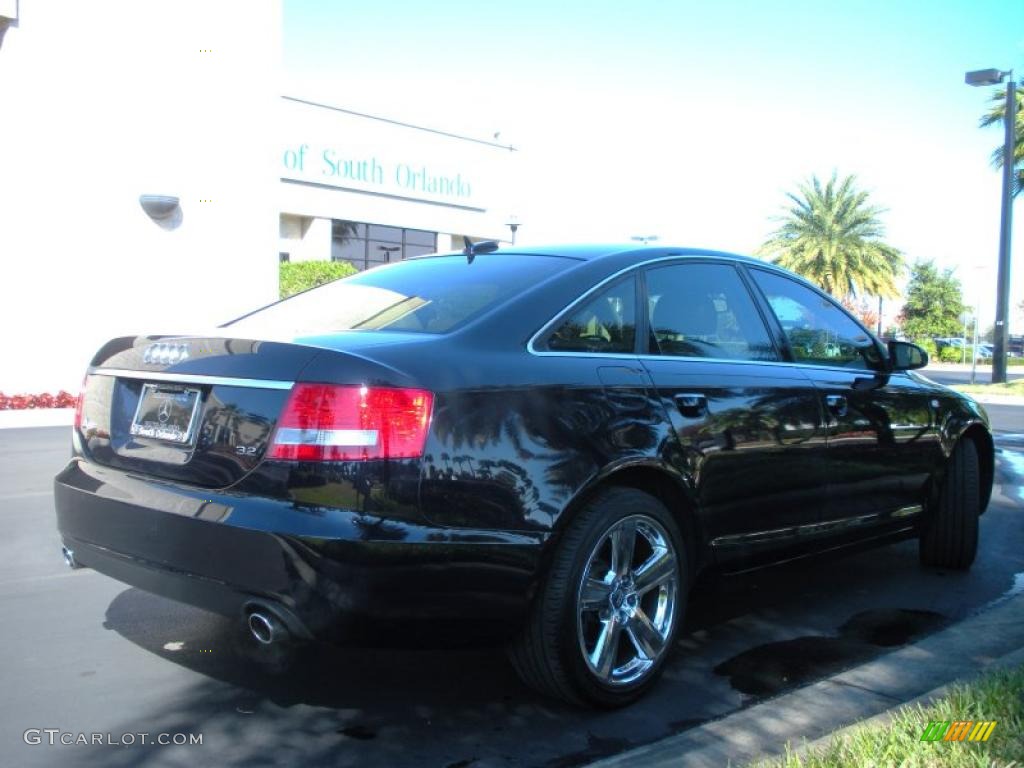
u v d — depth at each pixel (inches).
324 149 1101.7
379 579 112.9
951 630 173.8
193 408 129.0
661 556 141.6
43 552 225.8
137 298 670.5
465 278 153.6
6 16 599.8
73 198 637.9
